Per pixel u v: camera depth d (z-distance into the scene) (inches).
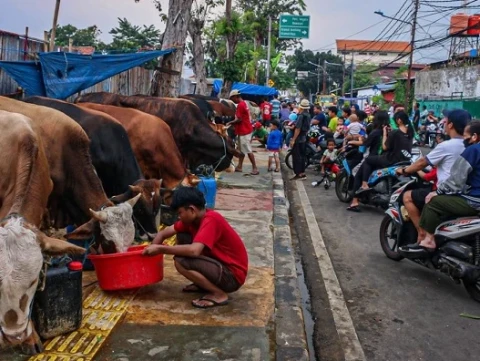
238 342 175.3
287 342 179.6
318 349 186.1
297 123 527.8
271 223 335.6
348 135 462.6
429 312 218.8
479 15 1273.4
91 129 260.4
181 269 199.0
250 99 1189.1
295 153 535.5
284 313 202.4
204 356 165.6
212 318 192.1
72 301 173.5
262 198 410.9
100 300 201.9
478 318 213.8
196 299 205.3
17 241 137.6
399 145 371.9
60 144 222.2
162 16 765.9
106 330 178.2
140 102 381.7
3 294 134.8
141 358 163.3
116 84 526.6
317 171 592.4
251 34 1472.7
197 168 383.9
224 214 351.3
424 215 241.3
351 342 191.0
